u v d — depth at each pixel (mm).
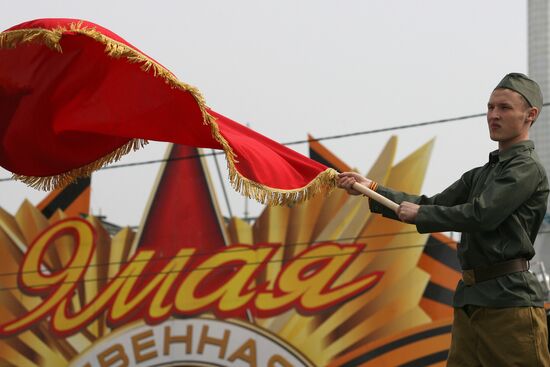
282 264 38156
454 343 7684
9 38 8812
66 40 9461
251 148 8914
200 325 38625
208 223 39469
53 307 40625
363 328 36719
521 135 7559
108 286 40219
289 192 8742
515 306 7301
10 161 10133
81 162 10156
